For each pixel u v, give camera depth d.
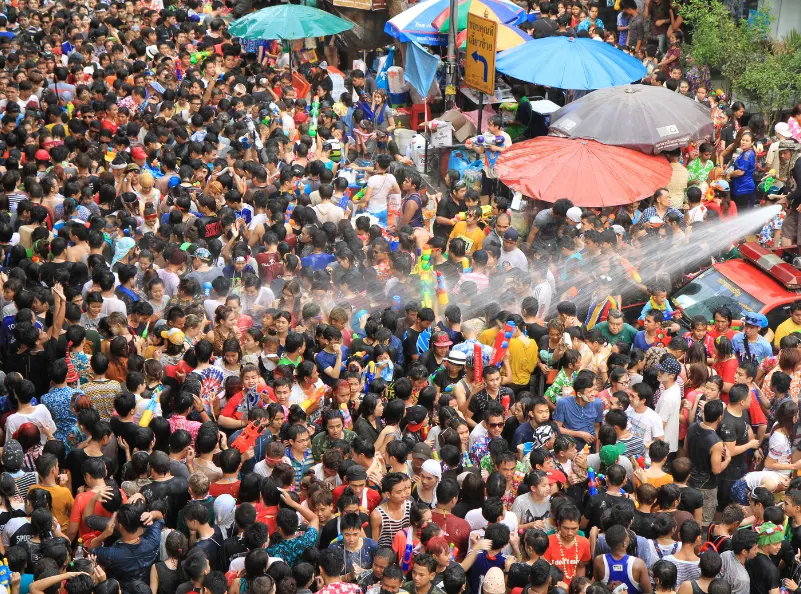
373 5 31.19
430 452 12.02
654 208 19.95
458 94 27.45
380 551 10.47
